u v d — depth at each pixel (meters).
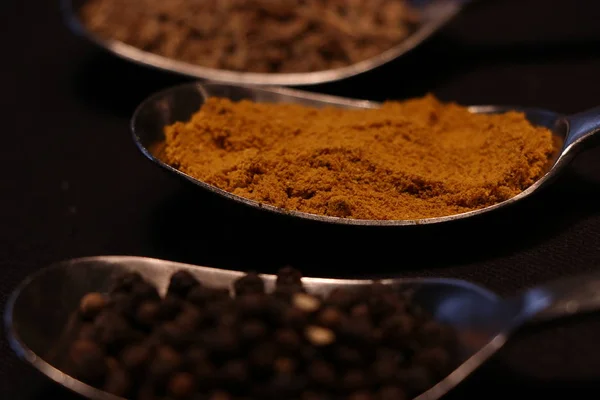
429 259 0.19
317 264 0.19
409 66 0.26
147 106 0.21
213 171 0.20
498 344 0.16
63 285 0.17
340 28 0.25
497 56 0.27
